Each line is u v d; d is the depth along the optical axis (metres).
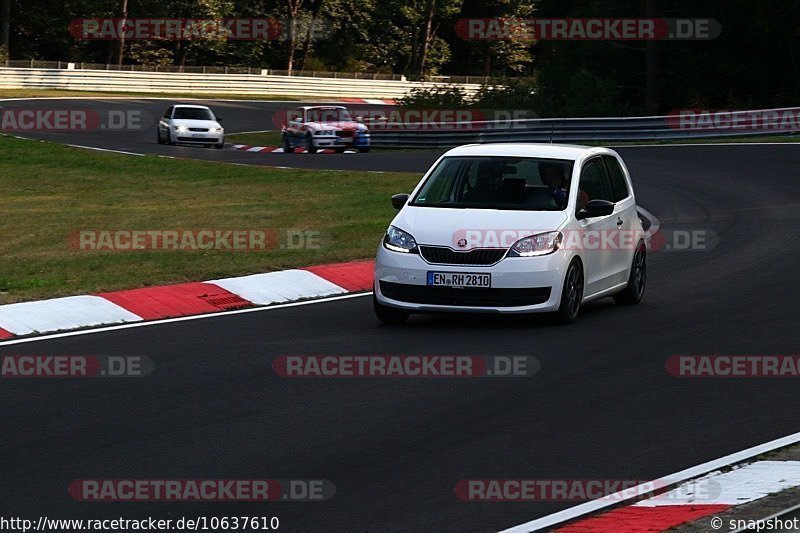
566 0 196.00
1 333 40.41
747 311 45.53
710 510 21.08
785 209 79.00
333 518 21.42
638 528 20.19
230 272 53.25
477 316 44.97
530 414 29.59
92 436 27.19
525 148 46.12
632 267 47.84
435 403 30.73
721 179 96.75
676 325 42.66
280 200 87.00
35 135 154.25
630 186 49.78
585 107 160.25
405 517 21.47
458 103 170.38
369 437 27.23
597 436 27.41
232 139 169.75
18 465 24.80
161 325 42.38
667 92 171.75
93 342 38.97
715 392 32.19
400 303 41.78
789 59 172.00
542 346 38.41
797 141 124.50
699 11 171.00
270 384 32.84
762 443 26.73
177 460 25.22
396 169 112.69
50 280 50.50
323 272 54.41
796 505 20.55
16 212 80.88
